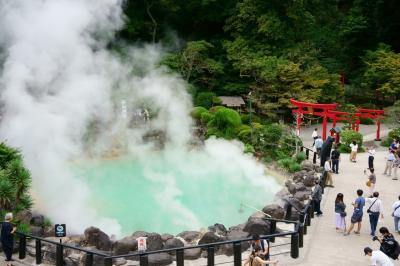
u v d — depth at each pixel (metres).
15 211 15.33
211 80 40.03
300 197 18.39
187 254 12.94
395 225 15.08
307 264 12.68
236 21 40.62
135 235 13.53
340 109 39.88
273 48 40.06
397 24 48.28
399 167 24.47
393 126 35.44
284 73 37.16
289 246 14.03
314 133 29.50
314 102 36.78
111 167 24.39
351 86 46.19
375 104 45.03
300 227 13.72
